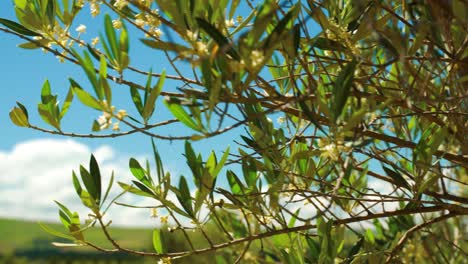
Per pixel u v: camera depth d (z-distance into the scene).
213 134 0.67
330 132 0.69
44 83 0.85
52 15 0.82
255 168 0.91
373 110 0.66
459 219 1.32
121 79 0.74
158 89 0.71
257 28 0.61
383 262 0.98
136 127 0.73
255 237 0.92
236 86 0.65
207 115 0.66
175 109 0.68
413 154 0.81
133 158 0.87
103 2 0.77
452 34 0.79
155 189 0.88
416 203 0.95
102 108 0.71
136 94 0.76
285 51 0.78
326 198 0.92
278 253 1.08
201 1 0.66
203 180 0.83
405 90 0.75
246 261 1.16
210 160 0.82
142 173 0.88
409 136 1.02
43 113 0.84
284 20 0.63
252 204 0.92
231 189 0.94
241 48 0.62
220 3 0.70
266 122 0.81
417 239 1.20
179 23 0.64
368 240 1.07
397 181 0.88
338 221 0.92
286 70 0.93
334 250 0.89
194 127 0.68
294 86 0.79
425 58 0.74
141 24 0.77
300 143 0.94
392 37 0.68
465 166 0.87
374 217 0.91
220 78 0.62
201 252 0.91
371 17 0.75
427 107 0.95
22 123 0.85
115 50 0.73
